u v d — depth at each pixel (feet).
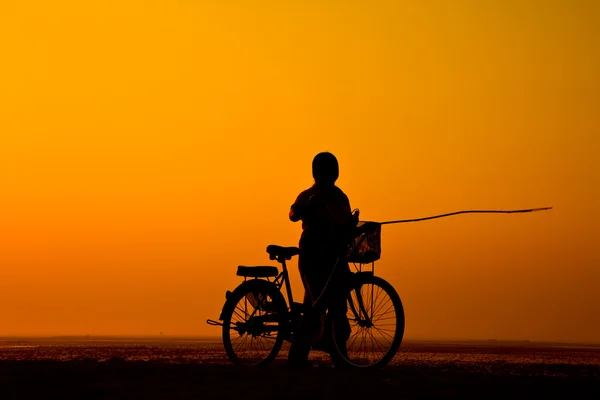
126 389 45.09
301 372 54.80
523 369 69.77
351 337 63.87
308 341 65.77
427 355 102.32
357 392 44.21
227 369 56.54
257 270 68.74
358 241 64.03
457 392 44.57
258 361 67.87
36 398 42.14
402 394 43.62
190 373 53.42
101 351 102.37
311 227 66.54
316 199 66.33
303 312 66.74
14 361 62.03
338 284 64.13
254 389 45.27
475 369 68.23
